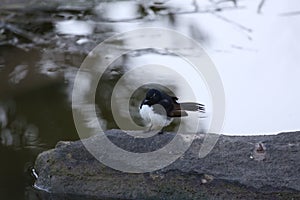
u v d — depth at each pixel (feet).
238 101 40.81
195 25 55.83
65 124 38.81
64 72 47.09
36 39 53.31
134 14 59.00
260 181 28.12
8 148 35.73
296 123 37.50
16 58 49.78
